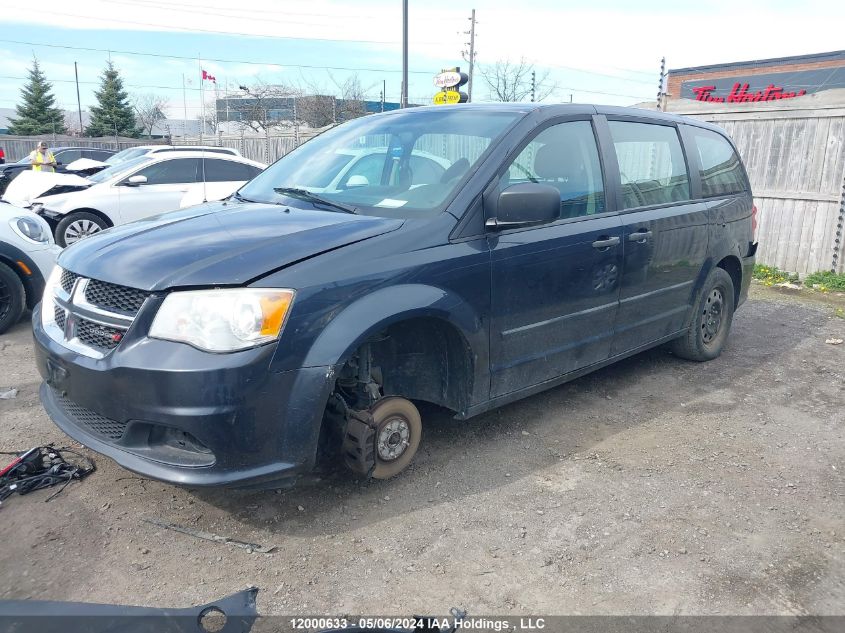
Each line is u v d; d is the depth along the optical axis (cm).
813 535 317
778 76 3300
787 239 969
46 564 279
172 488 338
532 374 391
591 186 421
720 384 515
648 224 450
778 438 423
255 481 283
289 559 287
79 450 374
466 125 394
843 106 897
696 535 314
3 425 405
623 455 392
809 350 612
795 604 270
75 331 305
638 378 522
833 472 380
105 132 5406
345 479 351
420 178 372
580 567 288
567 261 392
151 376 270
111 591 265
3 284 586
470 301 343
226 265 283
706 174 533
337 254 301
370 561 288
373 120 447
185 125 5638
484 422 429
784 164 962
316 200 375
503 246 358
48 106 5566
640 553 299
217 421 270
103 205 998
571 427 428
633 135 461
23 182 1080
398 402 337
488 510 329
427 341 357
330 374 288
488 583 277
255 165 1145
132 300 286
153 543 295
